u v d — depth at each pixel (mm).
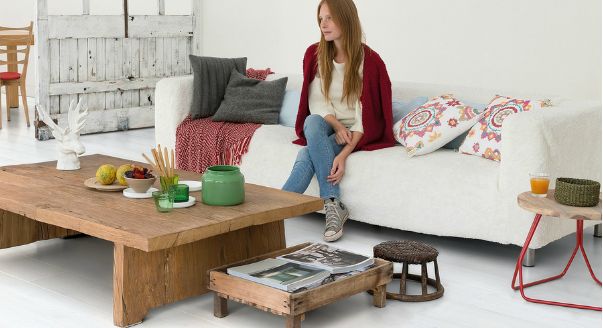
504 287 3174
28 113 6973
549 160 3354
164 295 2814
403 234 3949
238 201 2990
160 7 6988
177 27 7137
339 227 3773
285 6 7266
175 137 4629
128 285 2688
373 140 3994
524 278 3285
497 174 3447
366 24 6820
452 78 6371
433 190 3604
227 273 2768
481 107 3945
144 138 6516
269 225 3240
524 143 3316
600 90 5633
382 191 3770
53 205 2896
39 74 6203
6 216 3414
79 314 2803
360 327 2736
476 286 3180
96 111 6652
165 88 4652
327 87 4074
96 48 6551
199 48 7371
